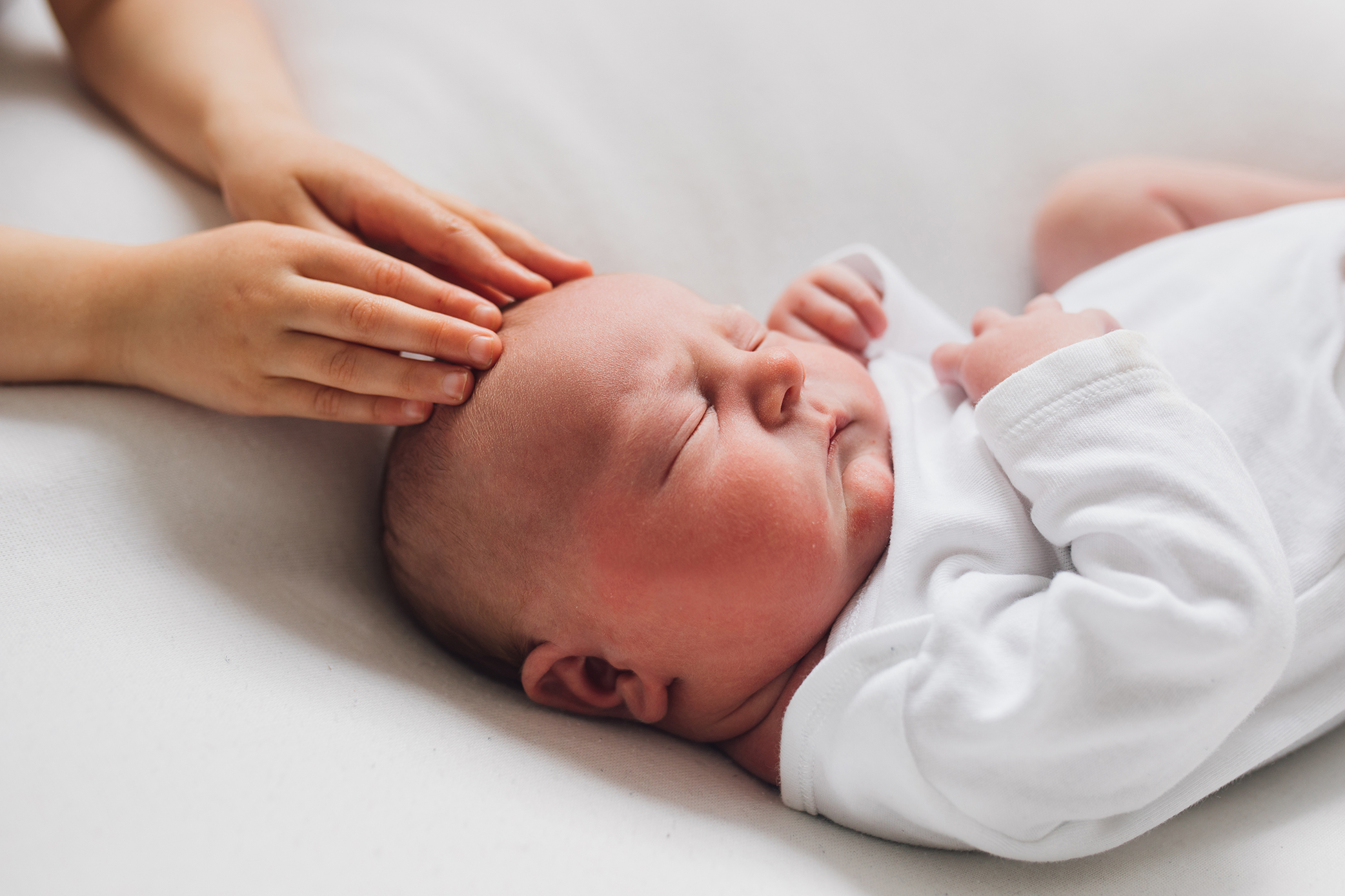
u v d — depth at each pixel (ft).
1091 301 3.52
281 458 2.93
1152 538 2.28
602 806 2.24
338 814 1.92
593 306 2.75
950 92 4.33
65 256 2.77
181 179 3.46
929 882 2.33
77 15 3.71
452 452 2.65
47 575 2.28
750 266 4.12
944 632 2.40
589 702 2.80
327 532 2.98
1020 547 2.65
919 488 2.78
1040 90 4.33
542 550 2.61
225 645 2.35
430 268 3.04
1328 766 2.69
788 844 2.37
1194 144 4.23
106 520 2.48
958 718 2.31
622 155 4.04
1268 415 2.80
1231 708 2.20
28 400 2.69
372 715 2.27
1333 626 2.57
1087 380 2.56
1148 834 2.50
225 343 2.63
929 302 4.17
